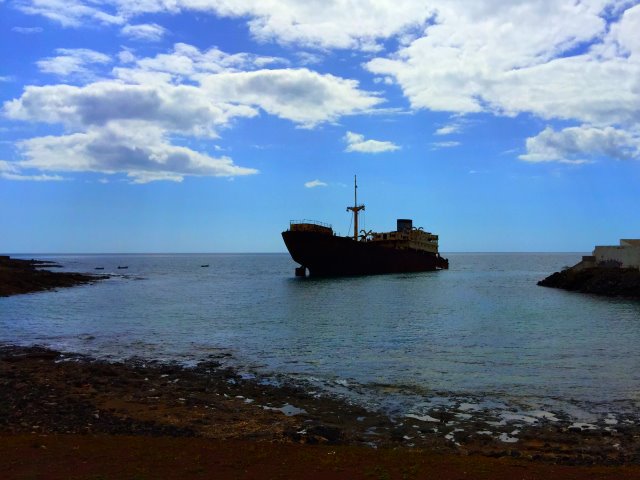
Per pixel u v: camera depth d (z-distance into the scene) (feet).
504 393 63.10
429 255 455.63
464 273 424.46
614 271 225.15
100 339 105.70
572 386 66.44
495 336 106.63
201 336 108.68
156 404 57.16
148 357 87.30
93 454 37.86
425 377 71.51
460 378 70.79
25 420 48.73
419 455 40.16
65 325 126.21
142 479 32.99
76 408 53.67
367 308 162.61
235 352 90.99
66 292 230.89
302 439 45.24
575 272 248.93
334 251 320.09
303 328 119.24
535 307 165.27
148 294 220.43
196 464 36.32
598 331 113.19
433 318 136.98
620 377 71.26
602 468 37.47
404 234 403.34
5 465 35.01
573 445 45.47
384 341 101.04
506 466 37.55
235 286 270.26
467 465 37.58
